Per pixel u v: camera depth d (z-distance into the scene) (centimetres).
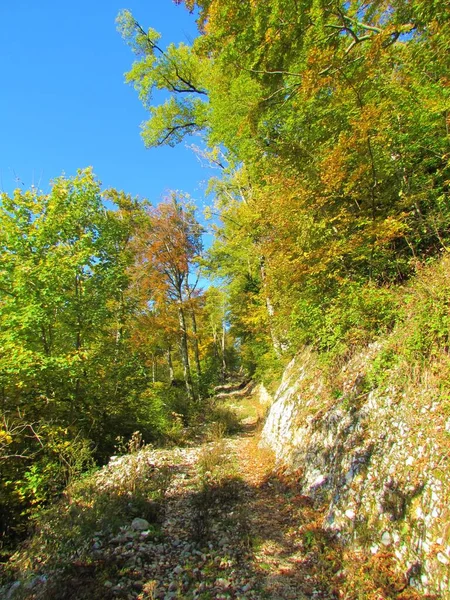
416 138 600
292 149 749
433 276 448
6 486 564
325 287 739
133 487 542
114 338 968
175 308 1611
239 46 761
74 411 764
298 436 638
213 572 359
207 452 797
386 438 396
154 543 412
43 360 656
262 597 320
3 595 353
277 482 592
